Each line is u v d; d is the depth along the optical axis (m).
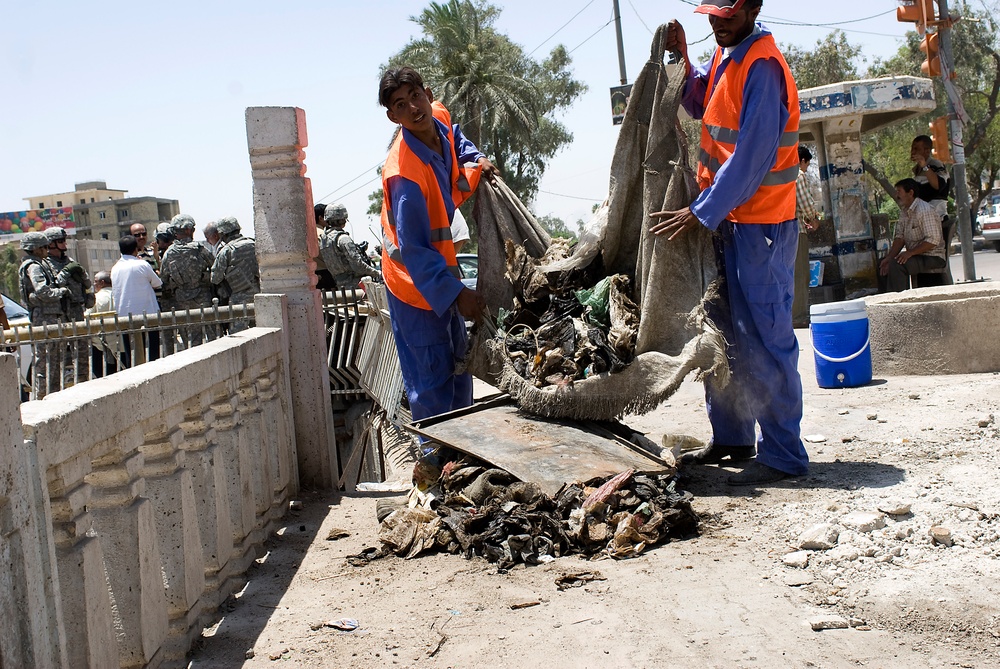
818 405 6.90
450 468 4.78
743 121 4.59
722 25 4.68
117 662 2.83
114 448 2.99
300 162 5.84
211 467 3.91
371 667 3.17
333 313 9.01
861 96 12.41
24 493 2.28
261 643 3.47
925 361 7.61
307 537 4.95
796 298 12.29
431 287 5.10
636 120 5.16
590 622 3.37
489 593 3.76
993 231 30.95
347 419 9.67
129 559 3.00
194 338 7.54
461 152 5.75
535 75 51.47
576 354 5.02
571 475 4.45
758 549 3.98
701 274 4.89
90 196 111.50
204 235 12.12
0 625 2.15
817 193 12.77
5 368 2.22
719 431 5.47
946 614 3.21
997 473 4.64
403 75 5.05
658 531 4.15
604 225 5.32
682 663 3.02
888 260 11.09
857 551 3.75
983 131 26.52
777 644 3.10
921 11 12.65
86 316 7.36
